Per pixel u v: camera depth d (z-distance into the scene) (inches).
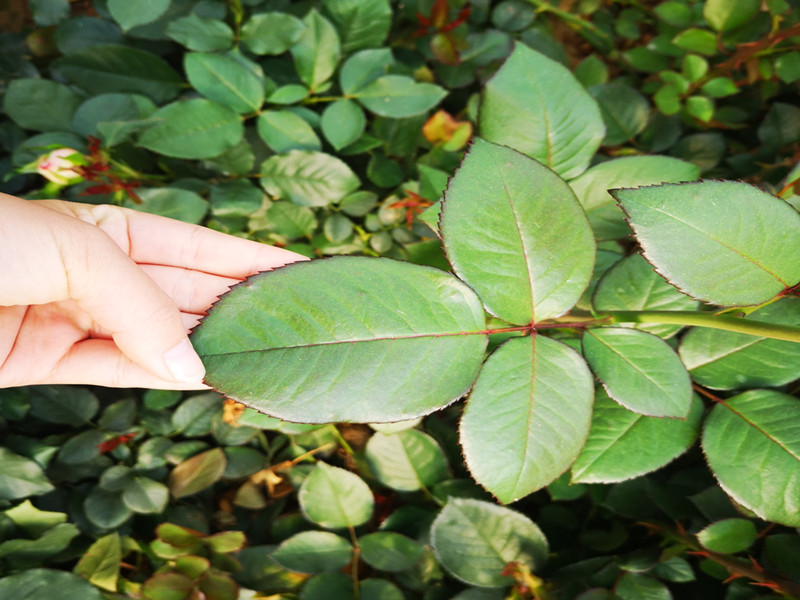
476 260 7.9
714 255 7.6
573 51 20.5
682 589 13.1
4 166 16.2
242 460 14.1
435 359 7.7
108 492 13.5
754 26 15.5
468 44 17.0
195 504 14.3
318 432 14.2
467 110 17.1
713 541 10.6
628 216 7.5
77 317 11.2
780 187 10.4
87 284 9.0
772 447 9.3
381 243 15.3
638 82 19.4
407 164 16.7
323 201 15.1
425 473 13.3
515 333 8.2
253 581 12.6
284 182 15.1
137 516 14.0
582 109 10.5
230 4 16.5
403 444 13.3
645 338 8.4
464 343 7.8
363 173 17.1
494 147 7.9
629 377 8.3
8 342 10.8
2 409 13.8
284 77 16.8
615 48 20.5
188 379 9.7
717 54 17.4
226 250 11.8
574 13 19.2
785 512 9.0
